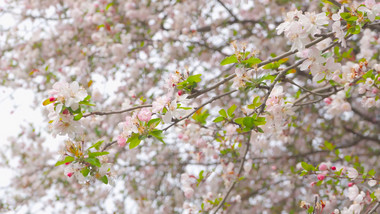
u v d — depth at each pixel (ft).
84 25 15.81
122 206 16.62
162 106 6.63
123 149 15.49
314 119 15.37
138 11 15.67
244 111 7.43
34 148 17.98
